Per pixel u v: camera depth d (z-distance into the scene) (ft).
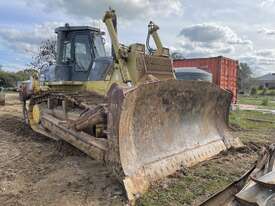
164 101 19.31
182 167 19.77
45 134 27.58
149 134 18.60
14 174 19.89
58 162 22.25
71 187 17.81
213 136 24.44
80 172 20.10
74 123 20.85
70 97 24.47
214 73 57.47
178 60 61.52
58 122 24.41
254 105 92.99
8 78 132.87
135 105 17.04
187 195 16.70
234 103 62.64
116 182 18.20
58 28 29.84
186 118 21.99
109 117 16.49
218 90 23.38
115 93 16.26
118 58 23.39
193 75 43.65
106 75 25.17
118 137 16.06
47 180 18.92
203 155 22.29
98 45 28.58
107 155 16.80
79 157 23.16
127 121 16.66
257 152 25.59
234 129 39.14
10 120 38.29
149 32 27.27
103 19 23.81
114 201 15.98
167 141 19.88
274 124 44.91
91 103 22.77
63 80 29.07
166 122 20.11
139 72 22.74
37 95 30.09
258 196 10.67
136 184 16.31
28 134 30.73
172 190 17.19
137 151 17.39
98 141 18.83
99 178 18.98
